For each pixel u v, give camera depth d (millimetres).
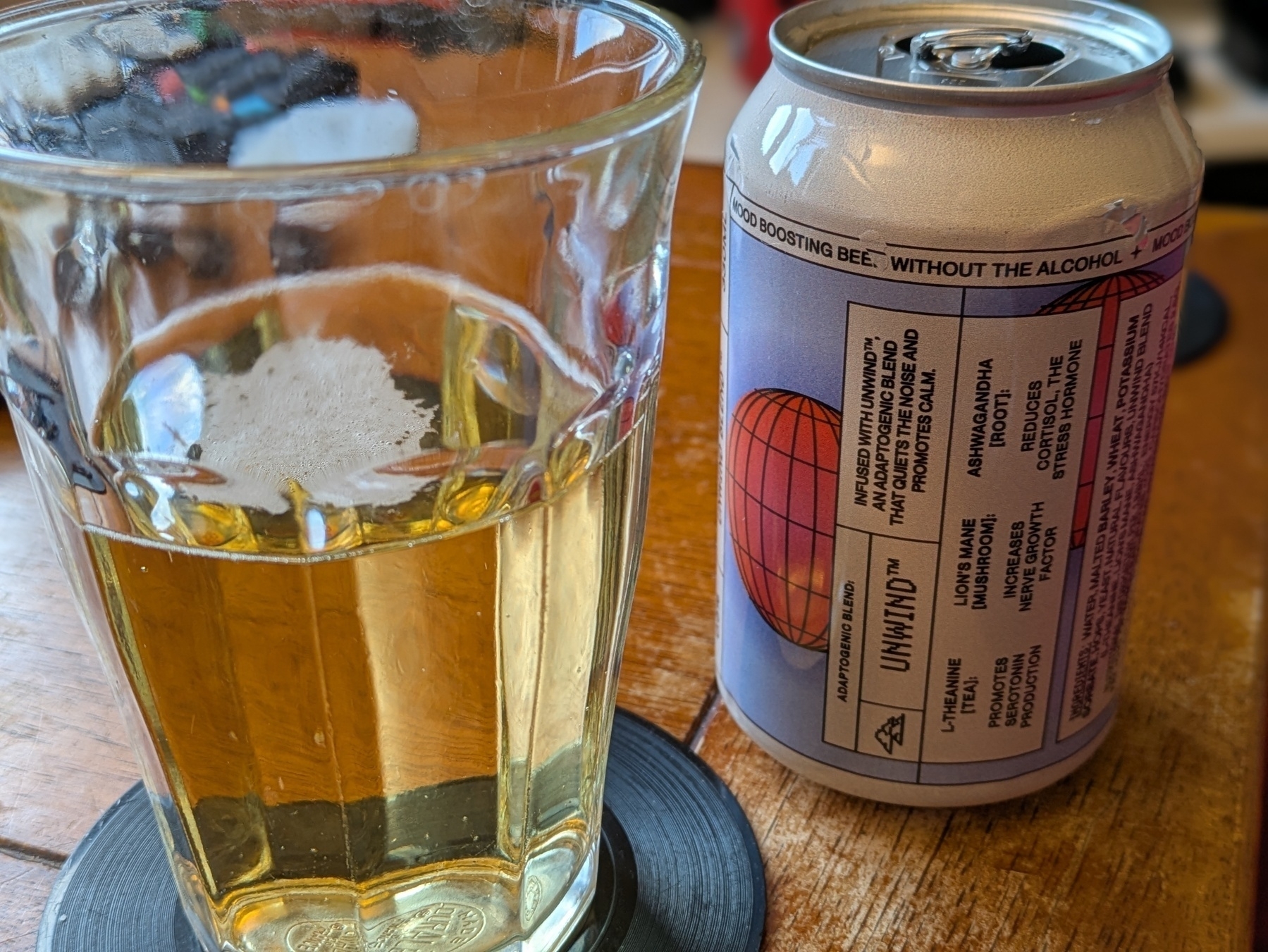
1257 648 206
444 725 139
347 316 131
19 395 131
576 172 116
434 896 148
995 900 163
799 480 160
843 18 165
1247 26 641
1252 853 172
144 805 175
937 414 149
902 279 143
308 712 135
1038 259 140
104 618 138
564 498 139
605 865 167
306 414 132
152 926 157
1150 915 160
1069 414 151
